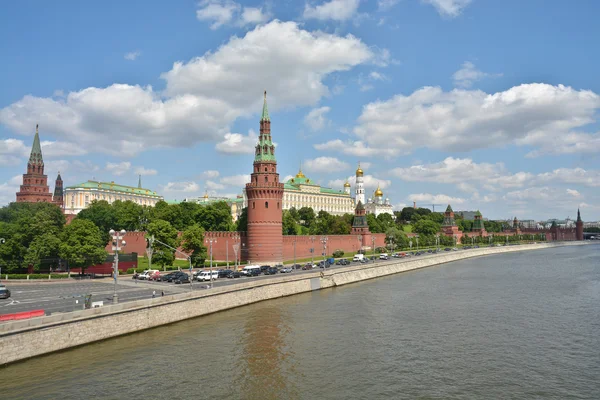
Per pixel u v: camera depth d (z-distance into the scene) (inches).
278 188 5315.0
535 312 3134.8
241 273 4183.1
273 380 1854.1
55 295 2970.0
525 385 1835.6
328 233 7819.9
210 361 2062.0
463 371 1978.3
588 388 1811.0
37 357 1994.3
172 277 3705.7
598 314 3078.2
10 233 4284.0
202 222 6363.2
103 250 4210.1
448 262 7475.4
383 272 5452.8
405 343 2373.3
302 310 3159.5
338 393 1739.7
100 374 1876.2
